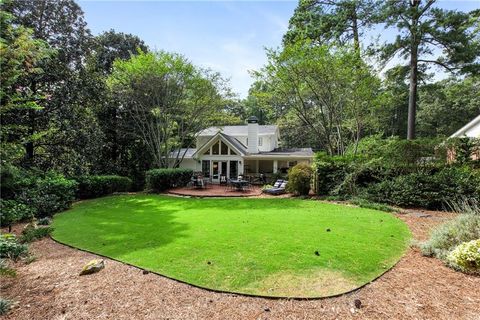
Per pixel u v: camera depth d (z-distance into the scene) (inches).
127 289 141.4
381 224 280.1
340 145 639.8
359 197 447.8
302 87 564.4
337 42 555.5
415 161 442.0
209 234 243.6
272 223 287.6
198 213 362.3
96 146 611.2
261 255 185.3
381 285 144.6
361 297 132.4
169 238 233.3
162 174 641.6
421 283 146.6
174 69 661.3
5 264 166.7
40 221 318.0
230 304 126.6
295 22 692.7
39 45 283.7
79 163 561.9
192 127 826.8
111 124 786.2
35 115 514.6
